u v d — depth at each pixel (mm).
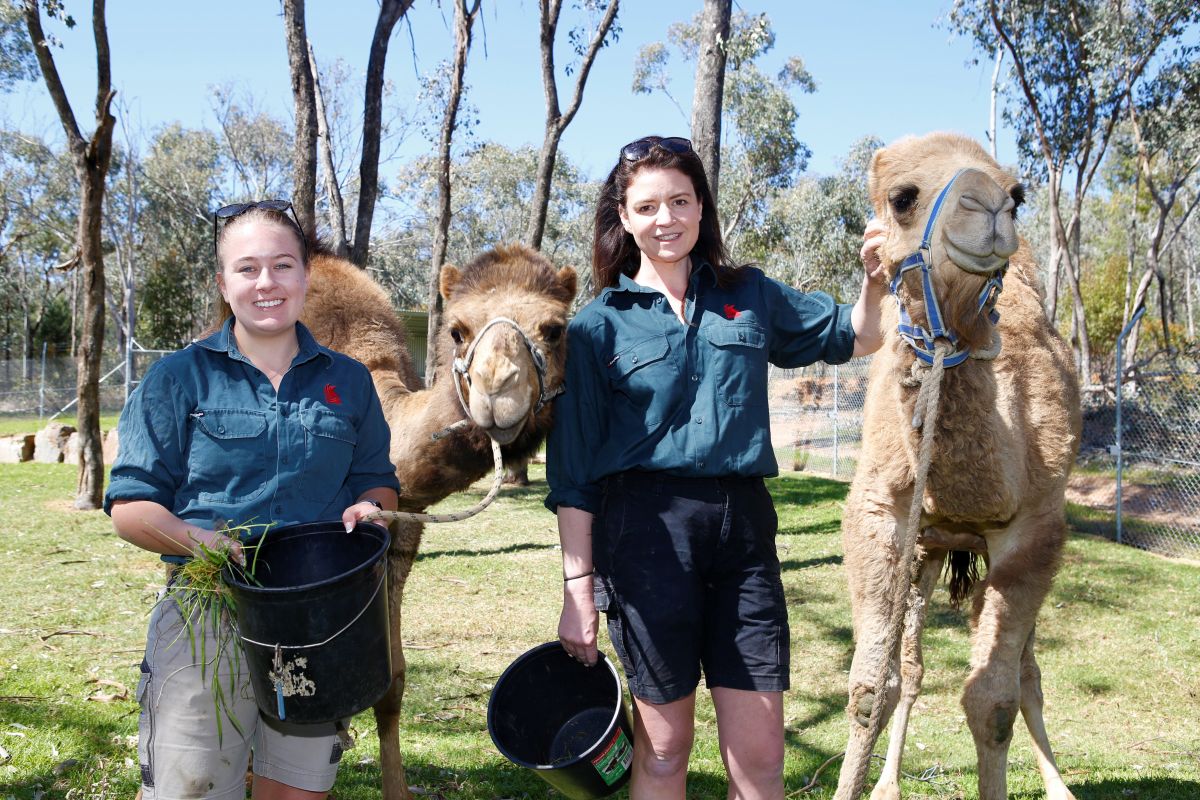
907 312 2744
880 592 3393
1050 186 27656
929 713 5379
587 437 2721
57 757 4199
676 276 2768
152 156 52062
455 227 44938
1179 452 12758
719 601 2588
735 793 2537
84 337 12320
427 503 3709
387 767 3859
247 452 2465
